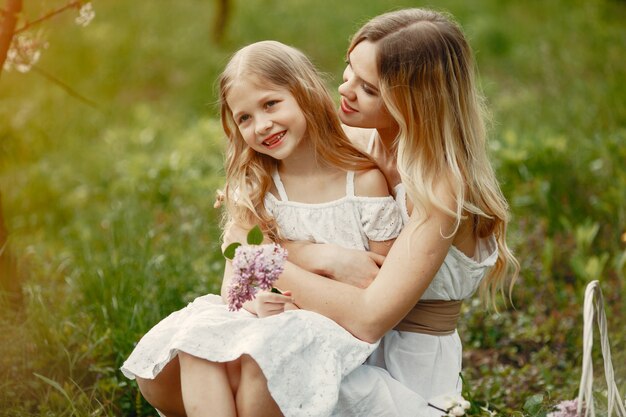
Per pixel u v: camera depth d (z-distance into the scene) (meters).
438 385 3.17
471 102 3.06
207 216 5.71
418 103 2.94
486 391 3.81
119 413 3.64
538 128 6.69
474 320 4.49
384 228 3.02
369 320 2.87
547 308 4.64
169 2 11.55
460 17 10.38
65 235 5.70
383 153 3.23
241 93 2.96
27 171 6.79
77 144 7.54
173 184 6.21
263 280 2.73
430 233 2.88
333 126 3.08
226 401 2.72
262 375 2.69
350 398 2.88
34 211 6.18
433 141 2.95
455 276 3.10
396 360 3.15
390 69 2.93
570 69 8.02
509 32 9.80
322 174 3.09
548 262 4.85
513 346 4.39
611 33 8.98
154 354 2.86
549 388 3.76
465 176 2.99
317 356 2.77
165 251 4.95
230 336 2.75
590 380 2.64
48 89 8.45
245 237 3.11
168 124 8.13
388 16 3.05
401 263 2.88
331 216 3.04
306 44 10.04
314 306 2.90
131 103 8.79
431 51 2.94
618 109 6.76
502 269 3.32
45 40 4.07
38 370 3.79
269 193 3.13
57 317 4.11
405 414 2.97
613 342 4.08
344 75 3.11
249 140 3.00
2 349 3.86
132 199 6.04
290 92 2.99
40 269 4.96
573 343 4.28
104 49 9.67
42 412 3.47
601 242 5.08
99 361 3.86
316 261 2.99
